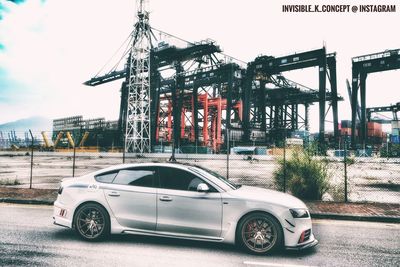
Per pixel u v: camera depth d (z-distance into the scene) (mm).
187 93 80688
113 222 5652
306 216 5254
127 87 69000
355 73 55094
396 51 51062
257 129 61938
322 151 11414
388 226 7504
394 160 33250
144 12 64438
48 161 38844
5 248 5305
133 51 63938
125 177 5824
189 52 61312
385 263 4852
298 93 84000
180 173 5676
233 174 20734
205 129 78250
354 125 54875
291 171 10820
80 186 5875
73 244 5562
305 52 51844
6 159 44344
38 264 4547
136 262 4676
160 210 5484
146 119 62562
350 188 13133
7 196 10273
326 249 5543
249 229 5211
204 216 5316
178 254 5086
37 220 7508
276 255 5137
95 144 80688
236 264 4672
